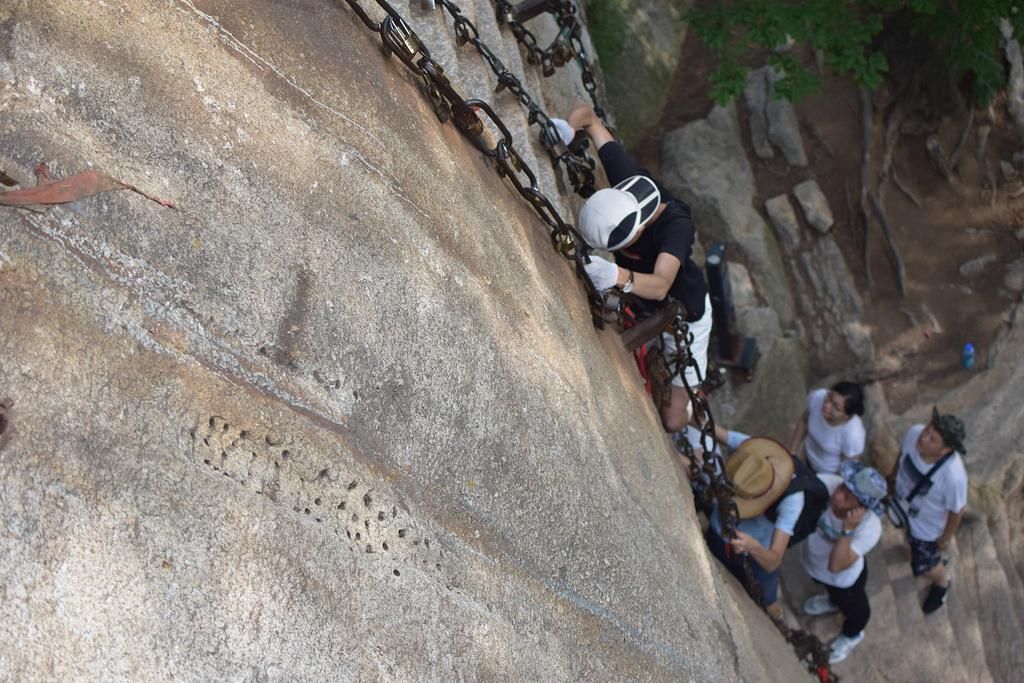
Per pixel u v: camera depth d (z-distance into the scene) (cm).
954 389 788
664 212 387
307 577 187
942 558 643
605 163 409
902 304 811
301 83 226
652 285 364
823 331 808
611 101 809
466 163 289
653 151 827
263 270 199
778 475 479
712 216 804
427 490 227
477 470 244
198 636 167
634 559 310
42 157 174
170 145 194
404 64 271
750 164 827
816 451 639
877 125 829
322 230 214
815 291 813
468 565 234
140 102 192
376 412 216
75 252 173
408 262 234
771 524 490
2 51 176
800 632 552
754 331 736
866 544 563
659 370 443
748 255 799
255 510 183
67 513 159
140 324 178
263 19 226
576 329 335
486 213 287
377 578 204
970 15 661
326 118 228
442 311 242
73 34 187
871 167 823
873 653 637
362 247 222
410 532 217
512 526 253
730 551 487
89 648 155
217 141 202
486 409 251
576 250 330
